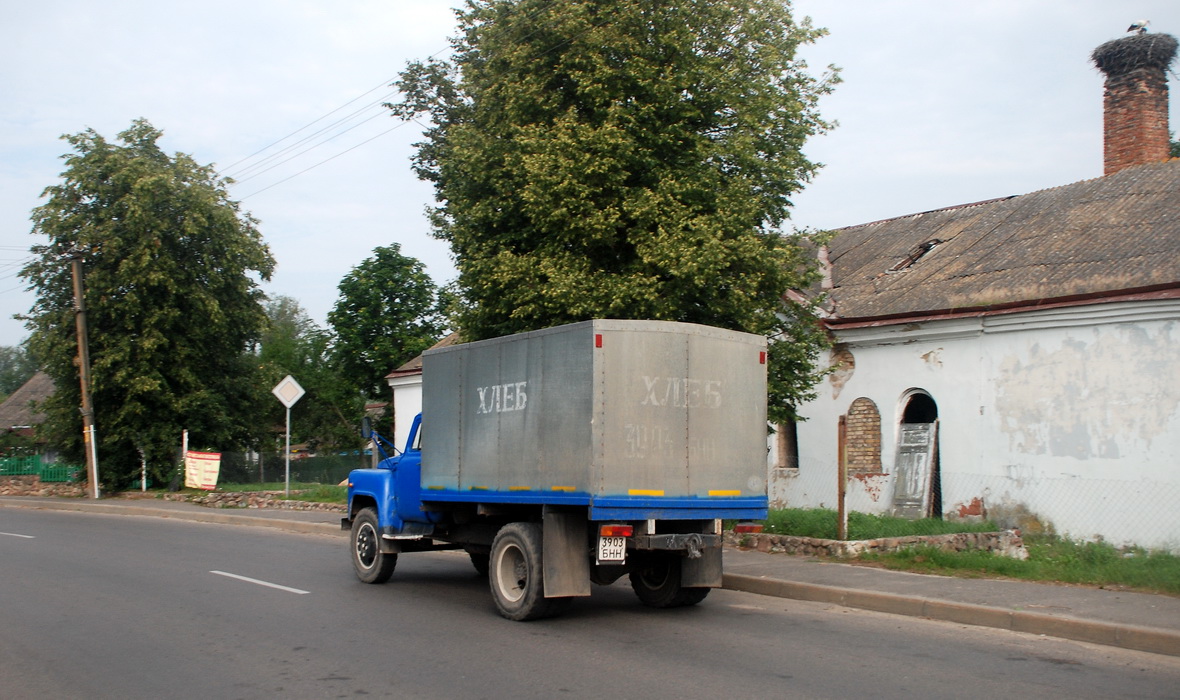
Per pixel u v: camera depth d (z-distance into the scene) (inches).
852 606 396.2
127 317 1213.1
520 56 585.3
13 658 308.0
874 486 670.5
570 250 575.8
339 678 278.7
